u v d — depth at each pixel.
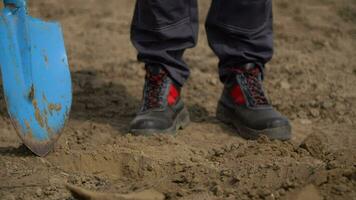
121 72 6.48
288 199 3.52
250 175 3.78
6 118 5.10
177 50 4.70
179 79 4.83
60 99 4.33
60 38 4.43
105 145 4.46
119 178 4.05
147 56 4.70
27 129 4.06
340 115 5.38
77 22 8.35
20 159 4.16
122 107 5.49
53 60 4.34
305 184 3.62
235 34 4.71
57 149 4.31
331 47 7.48
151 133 4.66
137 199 3.46
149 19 4.54
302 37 7.83
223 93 5.10
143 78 6.33
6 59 4.03
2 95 5.55
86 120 5.14
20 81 4.07
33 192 3.75
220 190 3.62
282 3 9.20
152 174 4.07
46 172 4.01
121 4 9.32
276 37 7.84
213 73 6.60
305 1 9.35
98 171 4.14
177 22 4.58
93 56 7.01
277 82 6.23
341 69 6.71
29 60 4.12
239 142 4.73
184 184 3.81
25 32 4.12
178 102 4.93
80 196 3.37
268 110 4.82
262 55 4.81
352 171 3.69
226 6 4.62
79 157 4.17
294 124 5.19
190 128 5.03
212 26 4.78
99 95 5.79
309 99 5.79
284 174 3.76
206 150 4.51
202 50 7.42
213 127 5.07
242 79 4.89
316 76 6.46
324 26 8.21
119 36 7.81
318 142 4.41
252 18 4.64
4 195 3.71
